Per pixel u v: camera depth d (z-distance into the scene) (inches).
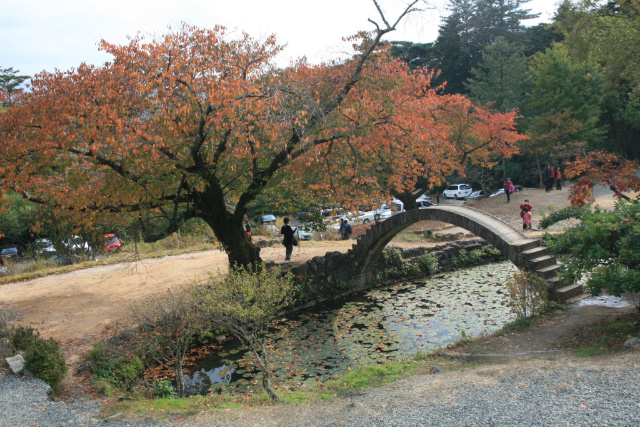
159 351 373.1
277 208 550.6
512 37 1883.6
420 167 722.2
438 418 201.8
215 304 294.2
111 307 492.7
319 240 887.1
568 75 1337.4
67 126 382.6
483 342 349.1
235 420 229.3
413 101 649.0
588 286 321.7
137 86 378.3
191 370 396.8
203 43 422.9
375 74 522.9
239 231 524.4
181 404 268.1
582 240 337.1
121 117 379.9
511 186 1160.2
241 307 279.6
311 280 594.2
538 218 944.9
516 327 373.1
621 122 1590.8
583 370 234.5
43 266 746.2
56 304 514.3
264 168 524.4
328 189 565.0
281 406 251.4
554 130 1243.2
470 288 621.9
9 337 343.9
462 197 1679.4
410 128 557.3
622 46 884.0
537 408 197.6
